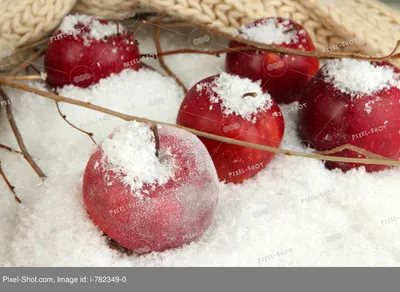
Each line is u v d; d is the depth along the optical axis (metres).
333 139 0.29
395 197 0.29
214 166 0.26
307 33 0.34
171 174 0.24
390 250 0.27
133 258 0.26
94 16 0.35
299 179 0.29
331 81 0.29
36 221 0.26
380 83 0.28
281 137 0.29
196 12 0.35
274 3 0.36
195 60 0.38
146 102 0.33
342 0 0.37
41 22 0.34
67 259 0.25
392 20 0.37
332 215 0.28
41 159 0.30
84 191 0.25
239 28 0.34
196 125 0.28
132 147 0.24
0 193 0.29
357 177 0.29
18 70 0.33
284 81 0.33
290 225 0.27
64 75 0.33
